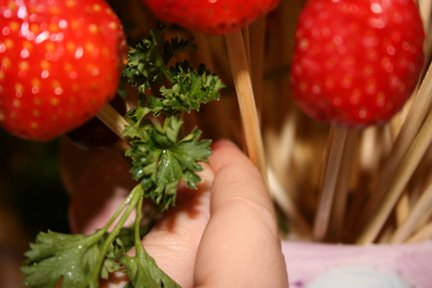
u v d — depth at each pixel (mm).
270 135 312
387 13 178
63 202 435
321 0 180
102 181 301
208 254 207
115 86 195
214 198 231
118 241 214
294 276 277
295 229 308
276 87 311
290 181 321
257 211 220
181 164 206
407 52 181
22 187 438
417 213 268
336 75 179
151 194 208
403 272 272
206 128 274
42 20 185
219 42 291
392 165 252
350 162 256
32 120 192
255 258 205
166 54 222
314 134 321
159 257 233
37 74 186
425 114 241
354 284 269
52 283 206
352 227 294
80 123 195
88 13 189
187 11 183
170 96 212
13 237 436
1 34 187
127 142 238
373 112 182
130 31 249
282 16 297
